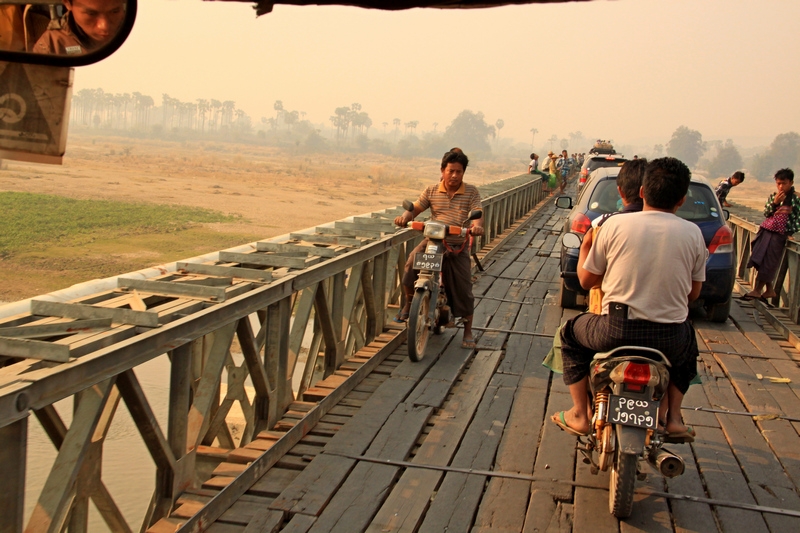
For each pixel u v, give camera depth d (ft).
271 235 91.71
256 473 13.28
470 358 21.49
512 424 16.35
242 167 267.18
